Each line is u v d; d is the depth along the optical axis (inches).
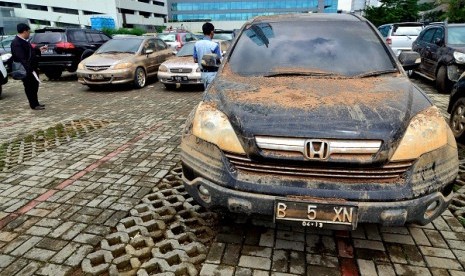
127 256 97.8
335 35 130.8
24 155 179.5
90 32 521.7
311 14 147.6
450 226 108.9
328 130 79.7
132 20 2886.3
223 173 85.4
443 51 313.6
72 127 233.3
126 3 2805.1
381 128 80.0
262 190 81.2
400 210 78.5
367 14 1416.1
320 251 98.3
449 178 84.7
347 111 85.7
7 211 123.0
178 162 165.5
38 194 135.3
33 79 285.0
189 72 358.0
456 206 120.7
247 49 129.3
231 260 95.0
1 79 344.5
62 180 147.7
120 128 226.8
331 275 89.2
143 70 402.9
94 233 108.8
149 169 157.6
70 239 105.9
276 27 137.9
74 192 136.5
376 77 113.2
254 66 121.7
